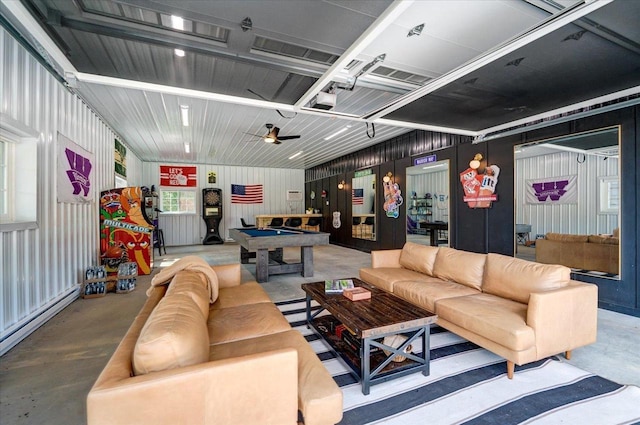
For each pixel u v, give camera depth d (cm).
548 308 213
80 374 219
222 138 698
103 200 513
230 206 1150
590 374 214
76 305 375
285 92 365
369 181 826
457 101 361
